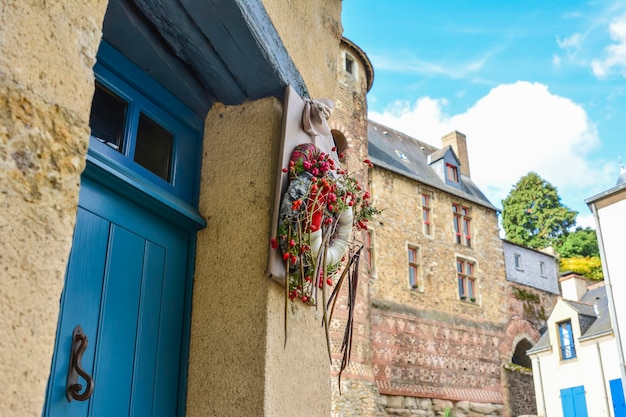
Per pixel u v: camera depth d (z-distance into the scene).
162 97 2.75
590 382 21.20
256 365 2.47
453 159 29.27
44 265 1.43
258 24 2.65
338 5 4.15
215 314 2.62
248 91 2.91
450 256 25.95
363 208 3.05
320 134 3.08
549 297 30.23
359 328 19.70
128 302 2.35
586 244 47.97
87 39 1.67
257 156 2.82
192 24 2.53
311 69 3.55
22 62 1.46
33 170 1.45
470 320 25.50
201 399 2.51
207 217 2.81
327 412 2.92
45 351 1.40
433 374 22.97
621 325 17.09
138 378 2.34
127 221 2.42
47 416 1.89
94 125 2.41
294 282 2.67
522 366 28.25
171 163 2.78
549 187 52.41
